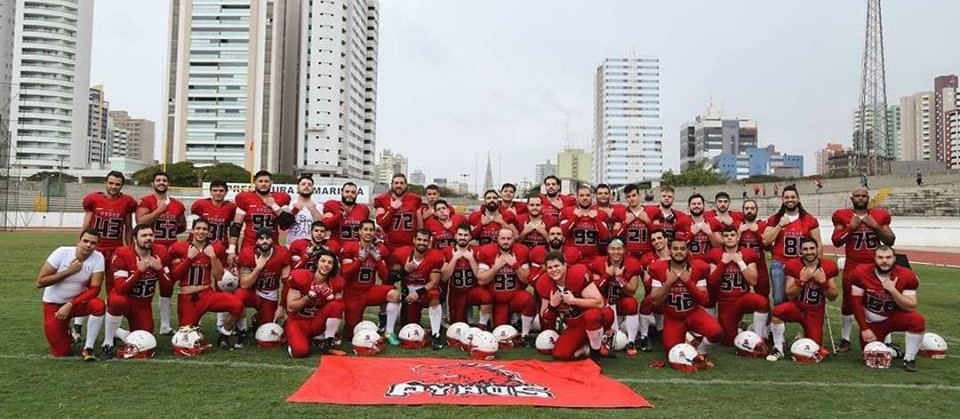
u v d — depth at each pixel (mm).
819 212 40094
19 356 7012
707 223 8906
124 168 81750
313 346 7746
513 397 5691
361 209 9477
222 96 79938
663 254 7703
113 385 5949
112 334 7082
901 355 7695
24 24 86562
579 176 135500
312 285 7383
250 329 8680
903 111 109562
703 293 7367
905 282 7176
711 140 159750
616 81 139000
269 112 80438
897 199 38469
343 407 5355
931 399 5949
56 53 88250
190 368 6672
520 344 8242
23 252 19781
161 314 8383
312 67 79625
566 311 7273
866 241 7992
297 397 5582
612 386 6117
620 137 138750
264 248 7910
